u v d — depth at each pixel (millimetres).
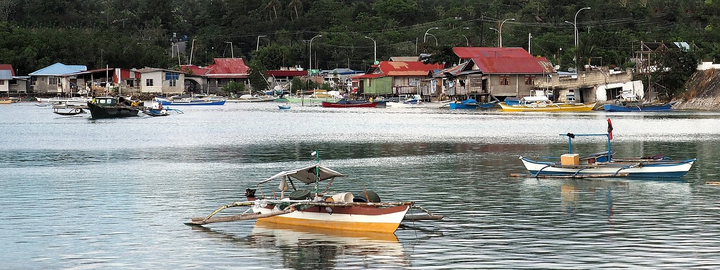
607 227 28781
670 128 77562
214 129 80250
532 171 42000
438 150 57188
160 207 33344
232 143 63438
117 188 38594
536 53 166750
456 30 190875
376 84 158000
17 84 166375
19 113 114500
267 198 30703
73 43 178750
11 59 169875
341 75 183375
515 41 175500
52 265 24203
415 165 47750
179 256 25234
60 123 90562
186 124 88500
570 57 149000
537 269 23219
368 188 38219
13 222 30281
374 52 188500
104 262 24547
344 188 38250
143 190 37906
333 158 52062
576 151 56156
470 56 131375
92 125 86812
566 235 27484
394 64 159250
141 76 163125
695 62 118312
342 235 27734
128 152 56438
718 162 47812
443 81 146000
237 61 185750
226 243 26844
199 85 178625
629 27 175125
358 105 140000
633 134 70625
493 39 178750
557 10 188875
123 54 179000
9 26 181250
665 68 119750
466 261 24203
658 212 31594
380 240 26938
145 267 23984
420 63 160875
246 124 88438
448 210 32312
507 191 37094
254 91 178250
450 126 83312
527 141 64375
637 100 115375
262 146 60844
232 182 40500
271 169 46062
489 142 63625
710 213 31297
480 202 34156
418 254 25109
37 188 38625
